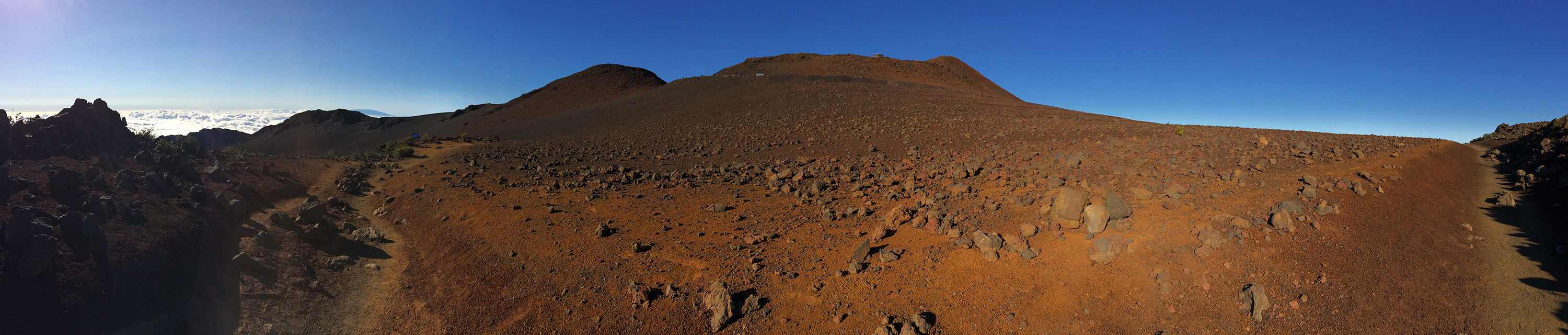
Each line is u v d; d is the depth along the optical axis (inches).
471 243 534.9
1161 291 371.2
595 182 828.0
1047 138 871.1
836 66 3503.9
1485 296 341.4
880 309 379.2
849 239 511.2
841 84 2364.7
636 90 3516.2
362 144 3102.9
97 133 611.2
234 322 353.7
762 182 804.6
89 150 584.4
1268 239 403.9
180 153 650.8
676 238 534.0
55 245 336.5
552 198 706.8
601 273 451.2
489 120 3159.5
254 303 377.4
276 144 3636.8
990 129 1052.5
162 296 358.9
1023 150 804.0
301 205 569.6
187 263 399.2
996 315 367.6
